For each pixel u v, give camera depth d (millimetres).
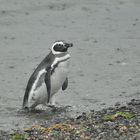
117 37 74625
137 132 35344
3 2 93562
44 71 47375
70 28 80062
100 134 35625
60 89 52812
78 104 48031
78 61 63312
